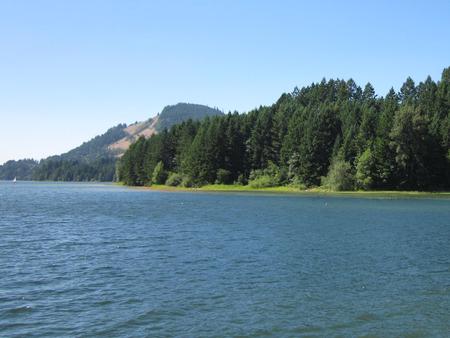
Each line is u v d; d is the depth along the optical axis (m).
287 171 147.12
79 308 20.89
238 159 163.00
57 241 40.41
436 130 126.38
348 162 130.50
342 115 151.38
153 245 37.91
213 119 182.62
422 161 123.81
